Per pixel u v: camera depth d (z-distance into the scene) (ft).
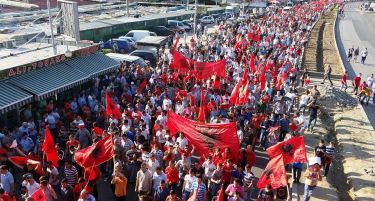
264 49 131.75
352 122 87.40
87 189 39.58
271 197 43.34
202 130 51.37
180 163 49.90
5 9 174.50
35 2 189.57
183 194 44.73
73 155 51.26
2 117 63.98
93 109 72.59
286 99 78.95
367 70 146.72
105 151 45.16
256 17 277.85
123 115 61.31
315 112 78.23
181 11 237.04
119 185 45.29
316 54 170.19
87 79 77.82
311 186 49.39
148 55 125.18
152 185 45.75
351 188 58.75
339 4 452.76
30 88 65.62
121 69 90.74
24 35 92.07
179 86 83.51
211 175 47.75
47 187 40.68
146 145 53.36
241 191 42.63
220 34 162.71
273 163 43.47
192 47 127.34
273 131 63.36
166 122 61.31
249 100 73.41
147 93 77.10
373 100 106.73
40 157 54.13
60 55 76.79
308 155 67.67
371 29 272.31
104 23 161.48
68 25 86.69
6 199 38.83
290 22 218.59
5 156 51.60
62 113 71.67
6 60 73.10
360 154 69.97
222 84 83.87
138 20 179.01
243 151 51.49
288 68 106.93
